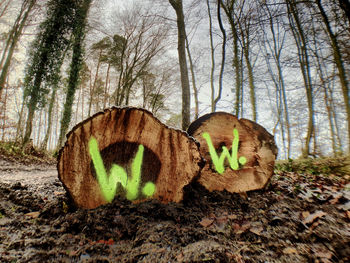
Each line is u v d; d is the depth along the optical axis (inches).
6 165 211.0
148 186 73.6
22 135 382.6
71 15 421.7
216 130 95.9
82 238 55.7
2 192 79.3
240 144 96.8
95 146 71.2
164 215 66.4
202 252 50.4
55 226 60.1
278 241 56.8
